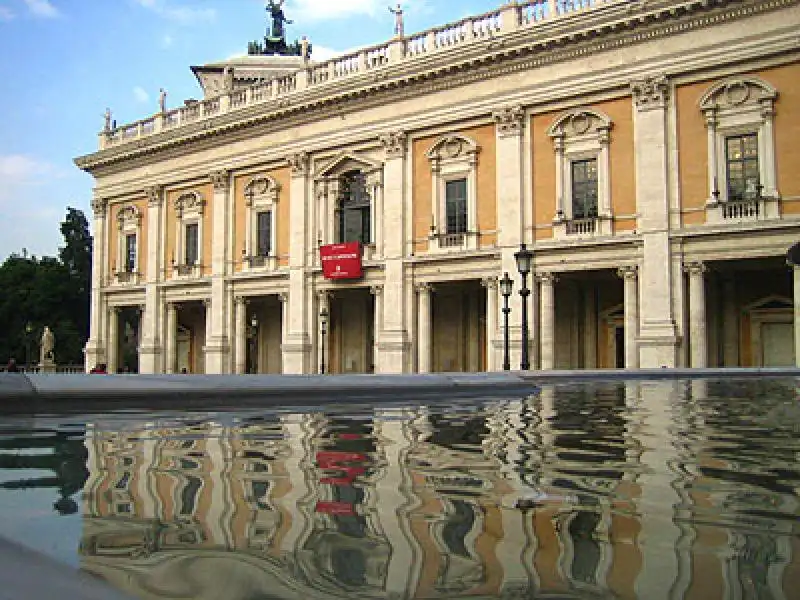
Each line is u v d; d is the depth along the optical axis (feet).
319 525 8.09
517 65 102.89
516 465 12.69
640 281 93.20
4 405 19.34
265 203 131.64
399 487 10.49
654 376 56.24
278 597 5.58
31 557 6.54
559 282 104.42
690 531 7.89
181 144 142.00
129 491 10.03
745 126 88.02
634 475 11.66
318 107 122.42
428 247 111.34
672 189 91.61
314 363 123.85
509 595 5.68
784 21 84.84
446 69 107.45
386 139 114.73
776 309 94.12
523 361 78.79
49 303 212.02
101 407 20.98
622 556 6.82
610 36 95.20
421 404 26.61
